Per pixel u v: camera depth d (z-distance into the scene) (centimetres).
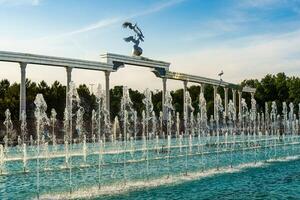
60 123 6425
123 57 7069
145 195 2153
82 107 7756
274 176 2802
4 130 5544
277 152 4591
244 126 9856
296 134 9150
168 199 2059
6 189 2342
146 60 7506
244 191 2275
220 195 2170
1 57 5462
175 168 3184
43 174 2898
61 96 8362
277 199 2086
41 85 8406
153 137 7331
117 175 2828
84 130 6669
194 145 5428
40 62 5869
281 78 13050
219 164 3462
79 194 2177
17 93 8019
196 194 2186
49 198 2094
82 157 3978
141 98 11012
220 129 8800
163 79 7931
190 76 8412
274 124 9712
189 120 8656
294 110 12331
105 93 6856
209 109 11350
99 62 6644
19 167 3244
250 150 4794
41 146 5222
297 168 3212
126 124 7694
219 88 12506
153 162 3588
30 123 5981
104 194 2173
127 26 7481
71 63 6244
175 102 12050
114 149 4778
